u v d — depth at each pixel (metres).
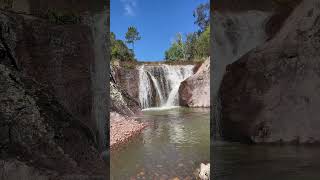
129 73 23.31
